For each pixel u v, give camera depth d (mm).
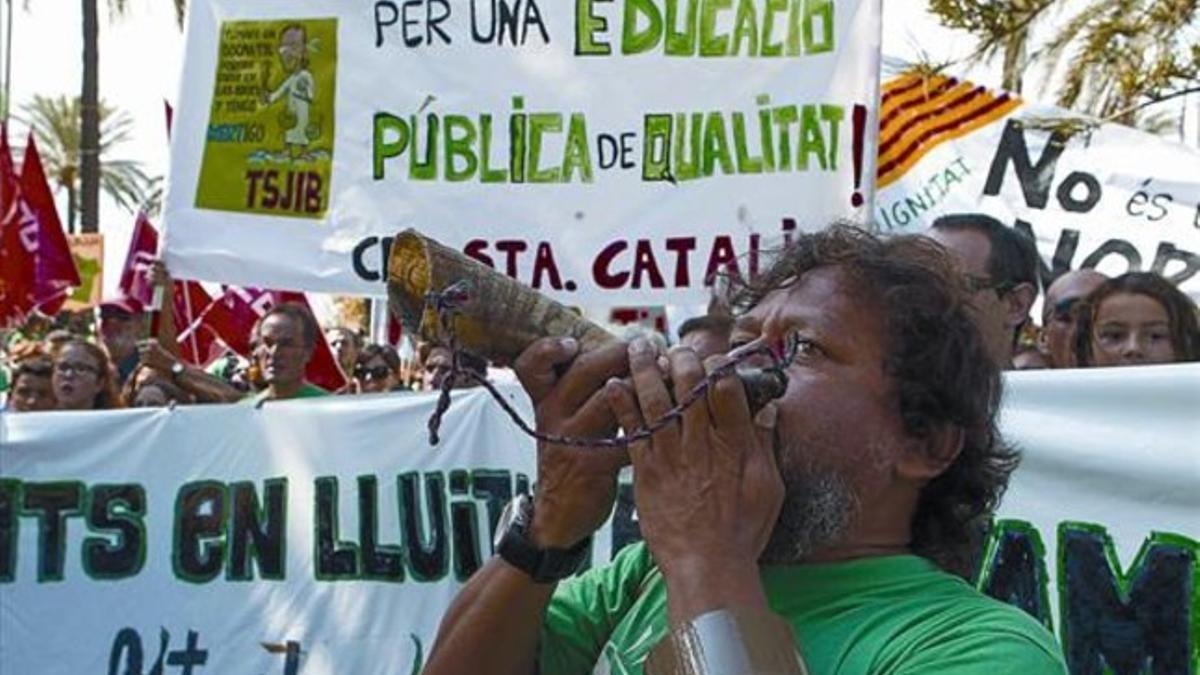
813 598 1878
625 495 4035
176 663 4609
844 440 1866
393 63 4551
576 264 4430
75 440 4680
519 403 4422
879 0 4309
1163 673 3545
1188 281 6539
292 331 5777
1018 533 3646
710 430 1743
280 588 4555
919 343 1891
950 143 6906
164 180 4660
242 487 4598
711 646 1661
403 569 4480
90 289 15758
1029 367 5113
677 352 1775
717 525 1724
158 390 5809
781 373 1784
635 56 4418
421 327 1872
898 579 1872
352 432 4520
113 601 4656
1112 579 3586
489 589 1979
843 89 4316
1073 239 6691
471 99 4496
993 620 1787
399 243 1831
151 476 4656
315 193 4578
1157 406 3580
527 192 4465
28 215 7254
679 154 4395
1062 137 6777
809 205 4324
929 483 1986
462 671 1977
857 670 1795
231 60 4641
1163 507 3561
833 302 1902
